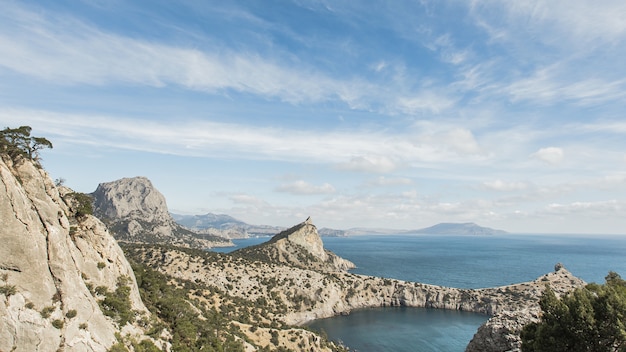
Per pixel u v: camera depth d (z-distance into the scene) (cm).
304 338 10612
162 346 5406
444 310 19025
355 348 13250
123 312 4938
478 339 5897
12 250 3403
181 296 9219
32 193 3966
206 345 6681
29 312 3309
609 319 3756
